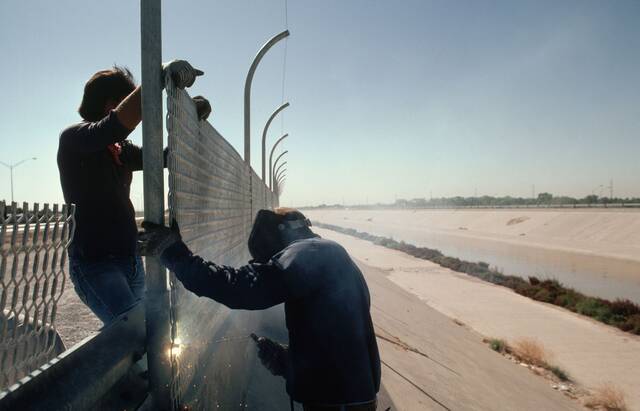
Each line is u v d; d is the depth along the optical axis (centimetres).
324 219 13638
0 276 143
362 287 271
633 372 1366
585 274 3431
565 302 2309
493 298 2402
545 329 1833
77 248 264
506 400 912
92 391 173
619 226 5847
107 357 195
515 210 9256
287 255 250
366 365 255
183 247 239
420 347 1039
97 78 285
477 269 3250
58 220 182
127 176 303
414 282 2789
